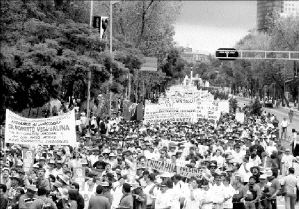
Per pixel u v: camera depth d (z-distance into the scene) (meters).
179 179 19.44
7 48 42.12
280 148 33.53
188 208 19.61
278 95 131.25
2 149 29.48
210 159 25.88
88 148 26.91
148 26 78.75
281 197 27.64
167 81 136.25
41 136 22.09
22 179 20.05
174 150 26.73
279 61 101.19
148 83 92.81
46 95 44.16
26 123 22.12
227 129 41.50
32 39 46.38
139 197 19.25
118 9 76.88
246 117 60.12
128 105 51.34
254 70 118.44
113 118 51.19
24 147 26.45
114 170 21.56
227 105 54.69
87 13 63.00
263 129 42.91
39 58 42.94
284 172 27.75
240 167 23.55
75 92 49.34
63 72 44.06
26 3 50.47
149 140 30.42
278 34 99.50
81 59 44.81
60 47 45.72
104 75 46.00
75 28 47.34
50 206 16.66
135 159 24.42
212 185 19.94
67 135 22.02
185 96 53.16
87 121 44.12
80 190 19.86
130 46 63.09
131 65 59.09
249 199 20.41
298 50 98.38
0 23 45.38
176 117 40.25
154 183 20.11
